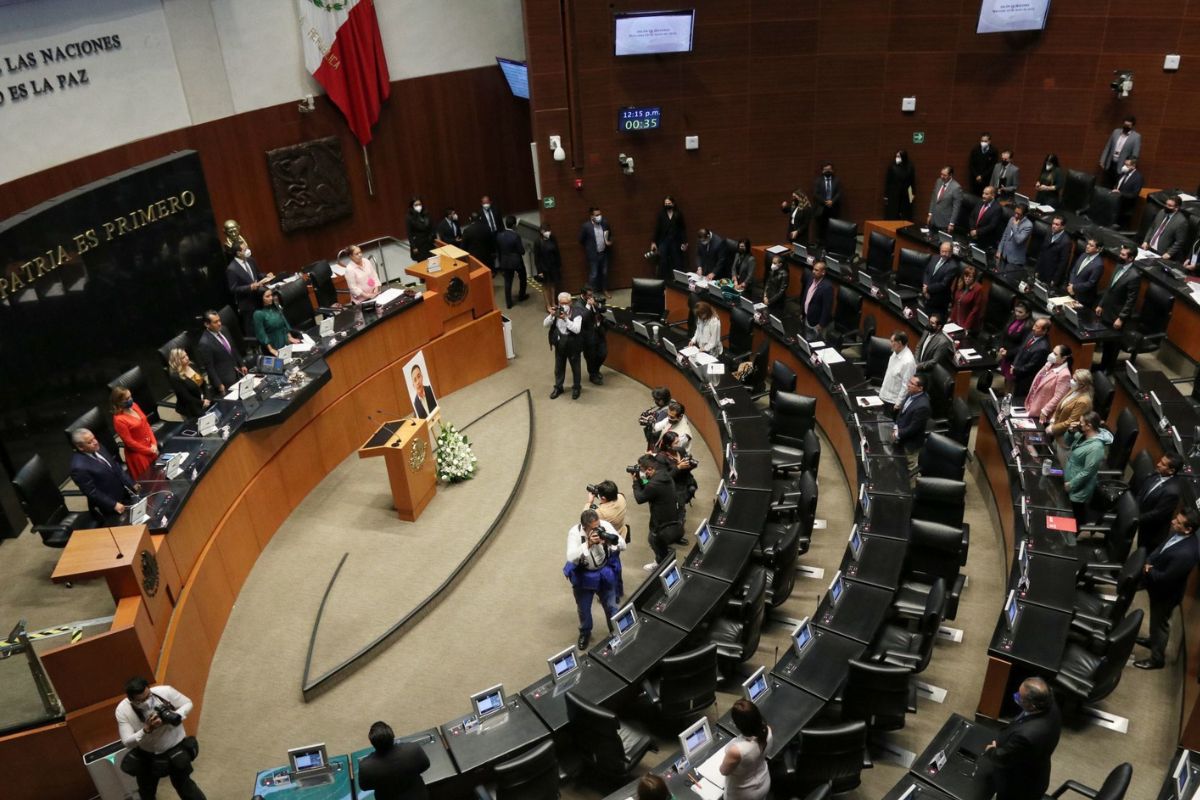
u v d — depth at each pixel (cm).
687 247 1848
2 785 786
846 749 692
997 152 1745
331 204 1805
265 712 911
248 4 1594
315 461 1273
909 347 1397
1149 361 1360
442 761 740
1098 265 1329
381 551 1136
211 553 1009
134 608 811
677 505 1072
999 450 1074
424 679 943
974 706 844
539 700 788
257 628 1020
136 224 1257
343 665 948
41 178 1270
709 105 1755
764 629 966
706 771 701
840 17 1709
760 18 1700
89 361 1185
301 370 1229
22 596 928
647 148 1769
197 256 1373
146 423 1013
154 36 1447
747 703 627
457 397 1506
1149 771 759
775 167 1827
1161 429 1048
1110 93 1673
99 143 1371
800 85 1759
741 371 1326
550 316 1453
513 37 1948
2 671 766
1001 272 1445
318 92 1741
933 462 1045
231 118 1611
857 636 825
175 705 754
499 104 1984
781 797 734
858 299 1400
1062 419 1030
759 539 991
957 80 1736
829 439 1281
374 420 1388
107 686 796
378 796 669
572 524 1178
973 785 682
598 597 1018
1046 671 760
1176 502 878
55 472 1124
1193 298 1236
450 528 1173
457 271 1477
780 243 1889
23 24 1227
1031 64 1695
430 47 1869
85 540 840
